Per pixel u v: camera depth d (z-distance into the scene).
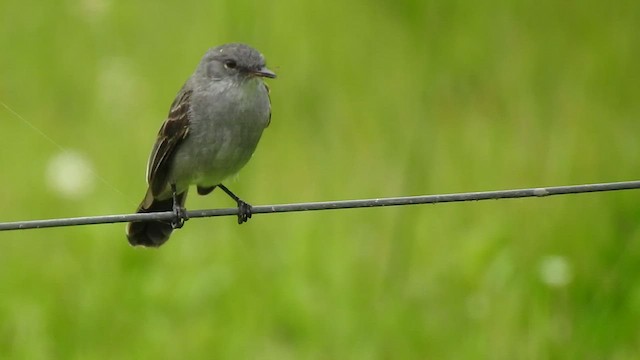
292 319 13.26
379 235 14.13
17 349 13.20
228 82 12.07
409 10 17.47
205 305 13.47
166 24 17.73
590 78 16.16
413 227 14.17
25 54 17.58
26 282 13.92
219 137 12.09
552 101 15.80
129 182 15.29
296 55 16.89
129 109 16.45
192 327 13.23
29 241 14.61
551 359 12.82
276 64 16.83
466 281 13.53
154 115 16.25
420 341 12.97
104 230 14.51
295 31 17.14
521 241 13.97
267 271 13.76
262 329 13.23
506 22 17.12
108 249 14.31
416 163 14.90
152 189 12.39
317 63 16.77
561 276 13.26
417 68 16.58
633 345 12.86
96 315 13.49
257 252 13.95
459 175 14.80
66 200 14.92
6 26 17.95
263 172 15.19
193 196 14.92
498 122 15.69
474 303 13.30
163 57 17.23
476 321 13.15
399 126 15.64
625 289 13.31
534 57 16.48
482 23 17.17
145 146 15.77
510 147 15.17
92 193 15.05
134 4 18.02
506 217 14.36
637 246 13.66
